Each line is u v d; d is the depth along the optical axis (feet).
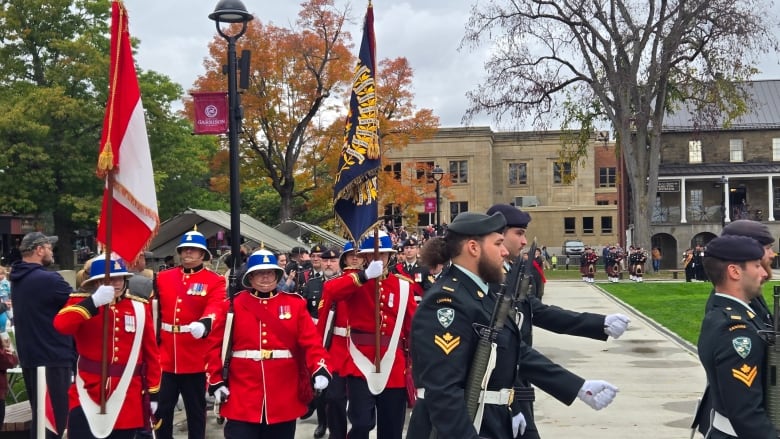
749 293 14.92
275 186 124.77
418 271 33.73
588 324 16.76
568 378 14.23
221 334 21.27
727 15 124.67
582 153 149.28
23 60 126.41
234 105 35.96
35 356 24.36
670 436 28.66
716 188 192.54
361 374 25.22
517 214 18.43
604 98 137.69
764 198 192.75
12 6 123.13
